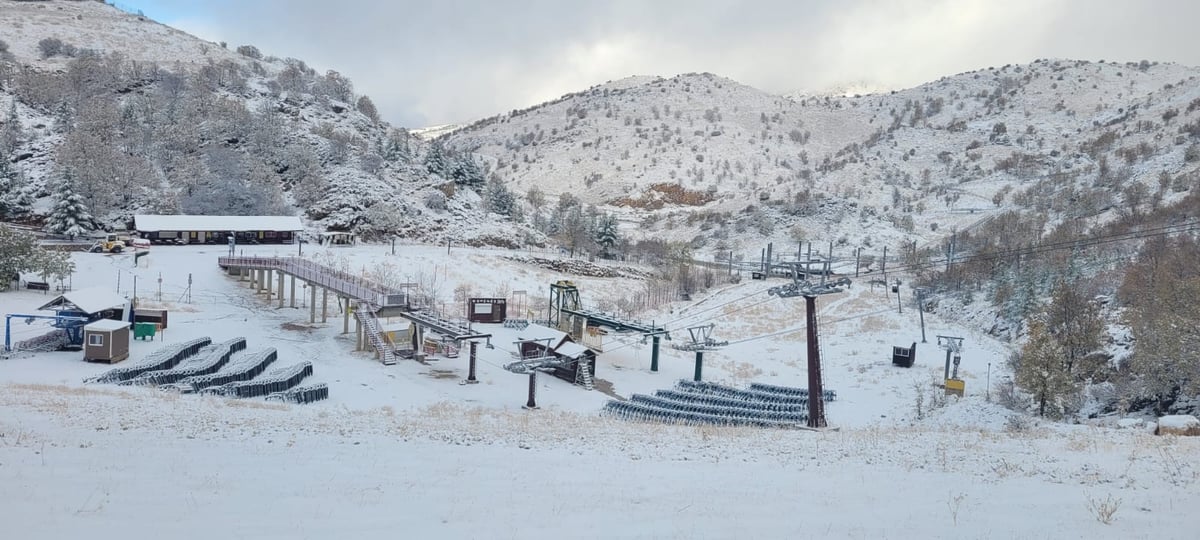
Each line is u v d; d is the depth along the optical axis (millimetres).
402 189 136125
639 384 56562
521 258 110250
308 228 114938
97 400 30719
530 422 34219
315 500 15539
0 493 14367
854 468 21781
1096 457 23078
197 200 110125
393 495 16359
